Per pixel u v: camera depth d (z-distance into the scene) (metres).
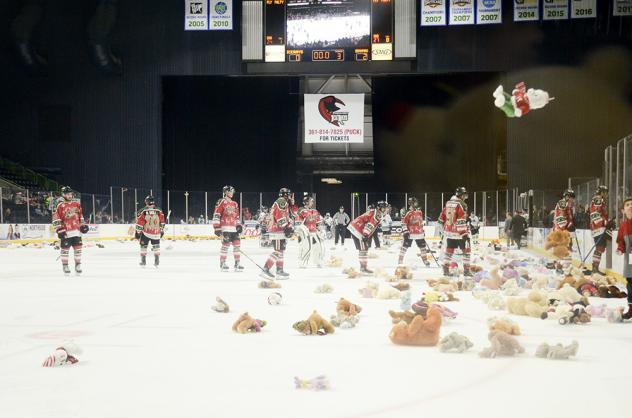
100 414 3.51
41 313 7.61
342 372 4.50
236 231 14.47
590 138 36.44
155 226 15.50
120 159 38.75
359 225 13.30
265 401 3.75
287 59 35.94
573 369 4.58
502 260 17.23
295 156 43.66
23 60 37.03
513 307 7.44
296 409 3.59
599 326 6.59
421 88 41.75
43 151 38.91
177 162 42.59
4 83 38.75
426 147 42.50
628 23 35.59
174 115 42.25
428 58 36.47
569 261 13.14
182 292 9.98
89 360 4.91
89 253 22.39
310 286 10.91
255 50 36.12
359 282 11.70
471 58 36.47
